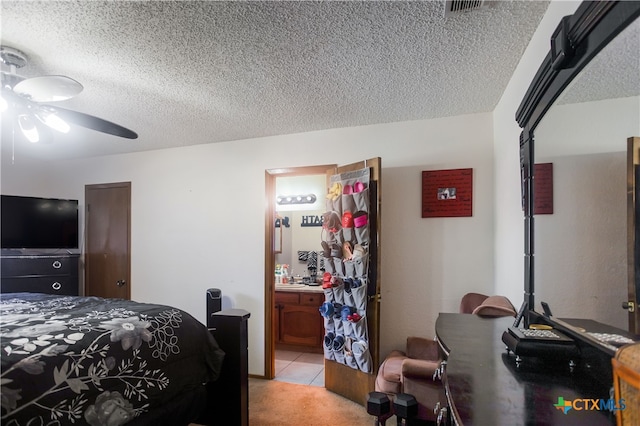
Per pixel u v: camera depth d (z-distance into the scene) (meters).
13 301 2.32
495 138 2.68
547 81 1.31
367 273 2.68
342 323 2.85
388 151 3.02
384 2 1.44
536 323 1.43
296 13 1.51
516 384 0.91
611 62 0.93
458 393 0.85
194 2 1.42
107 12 1.48
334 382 2.97
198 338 2.11
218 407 2.23
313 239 4.55
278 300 4.17
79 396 1.43
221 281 3.55
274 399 2.85
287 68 2.02
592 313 1.04
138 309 2.10
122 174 3.99
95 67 1.97
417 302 2.88
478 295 2.59
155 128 3.13
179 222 3.74
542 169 1.46
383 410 1.67
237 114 2.79
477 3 1.44
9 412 1.20
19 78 1.89
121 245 3.96
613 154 0.94
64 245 3.89
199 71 2.04
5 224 3.56
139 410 1.66
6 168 3.90
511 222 2.13
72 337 1.55
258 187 3.46
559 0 1.35
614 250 0.94
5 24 1.55
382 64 1.98
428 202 2.89
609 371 0.87
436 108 2.68
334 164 3.19
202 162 3.68
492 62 1.95
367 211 2.70
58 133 3.21
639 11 0.76
